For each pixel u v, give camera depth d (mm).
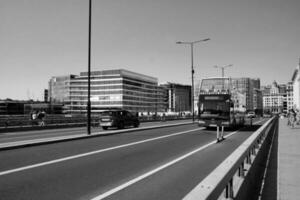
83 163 9422
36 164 9180
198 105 25297
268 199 6316
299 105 77250
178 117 66875
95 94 166750
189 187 6594
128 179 7324
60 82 181375
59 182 6957
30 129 27031
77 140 16453
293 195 6309
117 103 159500
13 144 12969
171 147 13609
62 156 10766
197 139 17422
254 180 7824
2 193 6016
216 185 3289
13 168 8531
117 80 161125
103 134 19250
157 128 27406
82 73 173750
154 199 5684
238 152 5945
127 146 13875
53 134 21641
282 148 13781
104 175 7750
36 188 6422
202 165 9219
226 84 25281
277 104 176875
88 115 18875
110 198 5738
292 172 8617
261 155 11164
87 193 6070
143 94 180250
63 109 135000
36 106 126750
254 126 32094
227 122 24188
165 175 7801
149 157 10703
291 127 31781
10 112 126375
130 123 29234
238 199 4812
